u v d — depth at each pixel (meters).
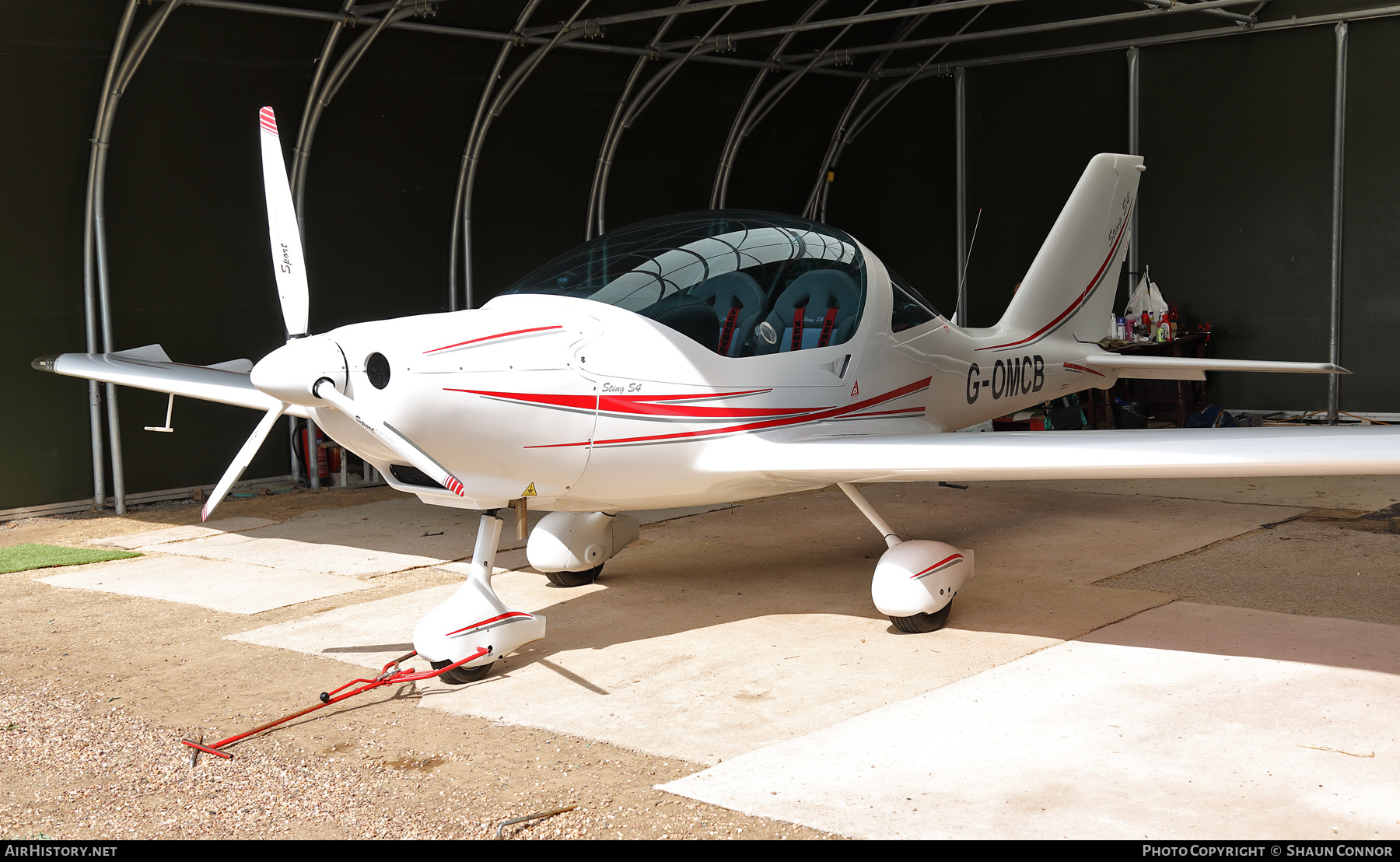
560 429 3.88
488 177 8.52
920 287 10.93
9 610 4.89
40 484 7.03
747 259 4.47
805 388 4.55
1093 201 6.30
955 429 5.57
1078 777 2.91
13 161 6.63
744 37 8.20
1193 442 3.74
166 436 7.50
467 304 8.54
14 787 3.04
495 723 3.47
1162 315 9.00
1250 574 4.99
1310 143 8.98
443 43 7.67
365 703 3.69
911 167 10.80
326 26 7.24
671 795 2.88
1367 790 2.79
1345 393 9.09
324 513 7.04
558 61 8.30
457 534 6.34
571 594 5.02
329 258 7.88
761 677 3.82
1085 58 9.85
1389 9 8.45
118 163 6.98
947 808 2.75
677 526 6.45
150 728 3.46
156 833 2.73
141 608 4.88
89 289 6.96
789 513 6.74
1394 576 4.86
